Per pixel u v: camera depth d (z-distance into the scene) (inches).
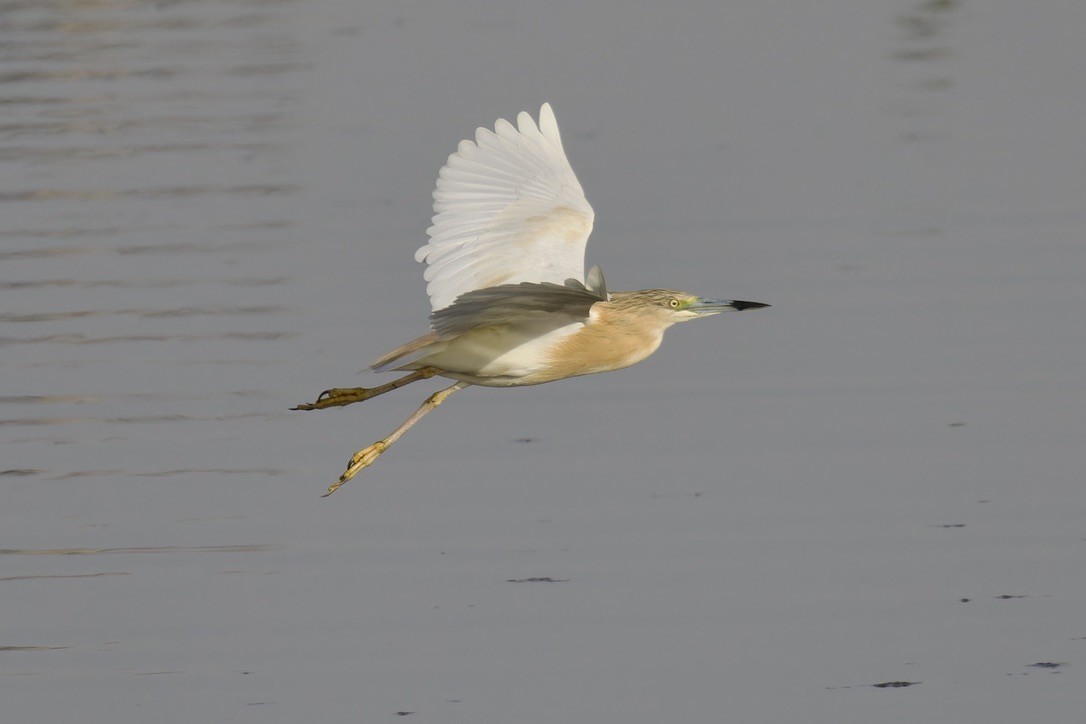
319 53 1111.6
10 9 1291.8
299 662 448.1
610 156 881.5
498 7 1251.2
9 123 967.6
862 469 551.5
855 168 852.6
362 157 884.6
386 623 465.7
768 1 1264.8
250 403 613.9
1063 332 657.6
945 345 648.4
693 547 503.5
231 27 1205.1
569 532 514.3
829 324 671.8
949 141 895.1
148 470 561.9
